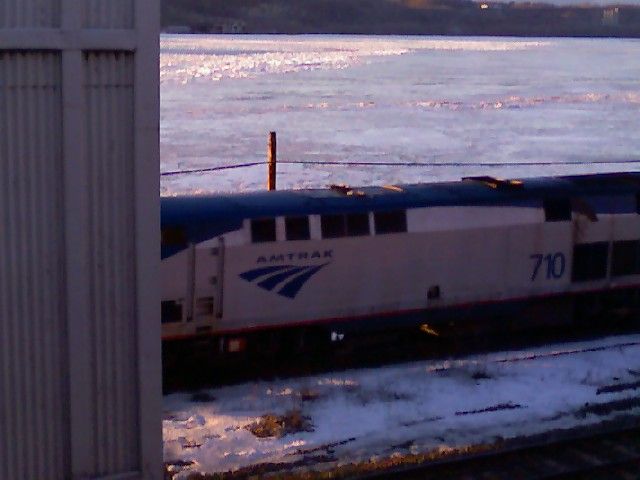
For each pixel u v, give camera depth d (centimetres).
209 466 1748
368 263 2477
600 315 2867
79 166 1290
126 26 1297
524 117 8981
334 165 5919
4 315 1292
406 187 2645
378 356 2550
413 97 10912
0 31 1220
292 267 2378
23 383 1317
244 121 8138
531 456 1777
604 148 6994
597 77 15200
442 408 2094
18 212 1279
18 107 1256
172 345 2294
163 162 5828
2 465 1322
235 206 2345
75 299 1316
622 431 1889
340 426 1975
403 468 1695
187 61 18000
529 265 2700
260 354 2417
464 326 2680
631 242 2842
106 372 1362
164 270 2225
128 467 1400
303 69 15862
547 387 2261
